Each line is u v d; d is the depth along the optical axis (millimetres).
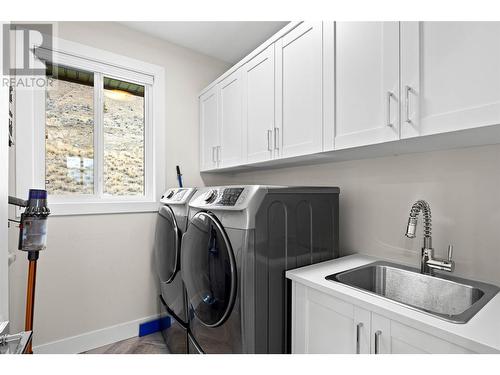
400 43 1072
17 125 1790
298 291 1268
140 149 2414
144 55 2326
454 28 931
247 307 1213
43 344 1872
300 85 1529
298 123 1545
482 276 1224
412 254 1478
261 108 1824
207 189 1653
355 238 1768
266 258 1276
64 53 1989
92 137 2176
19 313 1777
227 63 2840
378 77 1150
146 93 2406
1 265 889
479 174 1239
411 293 1334
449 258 1241
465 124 896
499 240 1182
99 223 2107
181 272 1709
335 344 1091
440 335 783
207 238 1431
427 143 1166
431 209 1401
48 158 1992
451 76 934
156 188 2363
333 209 1620
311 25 1454
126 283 2219
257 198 1266
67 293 1969
